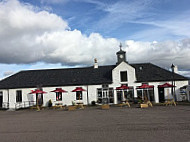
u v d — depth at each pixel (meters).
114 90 33.31
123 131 10.41
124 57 36.28
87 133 10.34
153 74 33.91
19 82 36.06
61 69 38.62
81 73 36.66
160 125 11.65
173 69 32.62
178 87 32.22
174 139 8.41
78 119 16.09
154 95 32.38
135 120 14.04
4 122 16.41
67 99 34.06
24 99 34.78
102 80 34.06
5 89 35.25
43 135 10.36
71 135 10.03
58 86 34.41
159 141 8.20
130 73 33.19
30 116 20.52
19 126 13.75
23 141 9.24
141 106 24.80
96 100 33.44
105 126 12.16
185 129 10.27
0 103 35.25
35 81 35.88
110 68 36.88
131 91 33.00
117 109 23.89
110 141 8.52
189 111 18.28
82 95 33.84
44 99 34.41
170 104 27.08
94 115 18.52
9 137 10.24
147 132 9.93
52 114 21.55
